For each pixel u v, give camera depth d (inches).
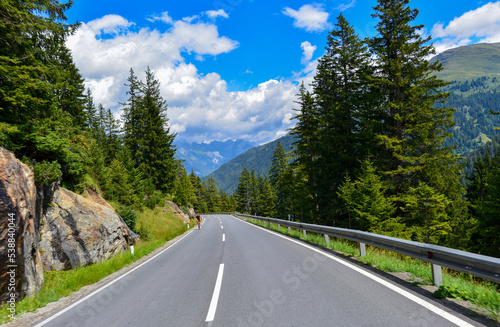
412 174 775.1
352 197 841.5
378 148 823.7
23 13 387.2
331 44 983.6
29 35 436.1
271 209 3009.4
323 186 1035.9
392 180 776.3
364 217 762.2
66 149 469.7
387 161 781.9
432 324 137.8
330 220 1044.5
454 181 959.0
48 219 385.4
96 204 544.4
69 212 428.1
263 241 542.3
